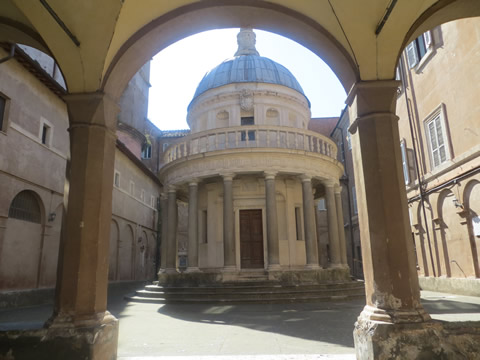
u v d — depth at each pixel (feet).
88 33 21.61
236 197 67.97
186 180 65.16
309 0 22.57
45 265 60.23
